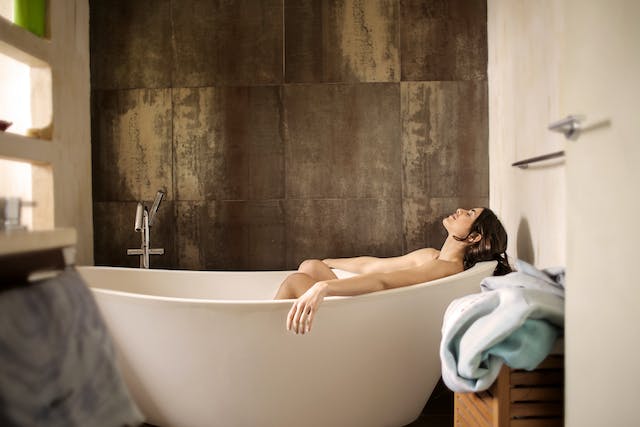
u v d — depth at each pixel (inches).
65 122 94.0
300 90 105.7
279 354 64.4
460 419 62.9
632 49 35.4
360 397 69.4
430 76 105.0
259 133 106.1
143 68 106.3
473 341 49.4
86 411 28.8
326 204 106.1
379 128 105.4
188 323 64.0
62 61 93.1
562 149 69.2
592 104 41.4
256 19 105.7
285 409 67.3
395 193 105.7
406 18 104.9
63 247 31.9
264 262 106.7
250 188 106.4
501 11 95.8
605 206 39.2
